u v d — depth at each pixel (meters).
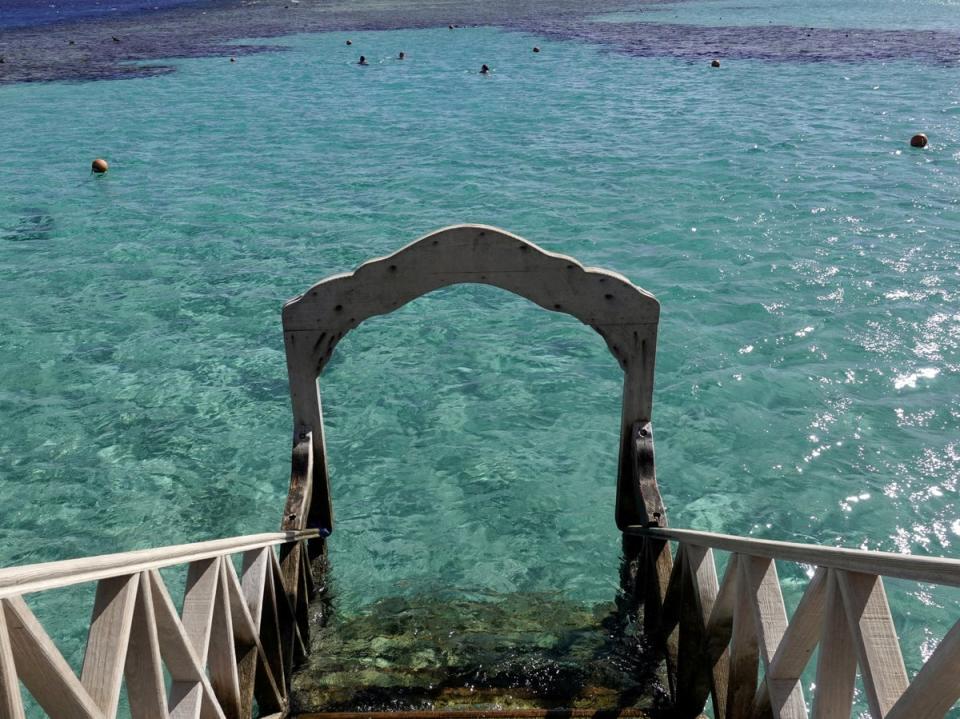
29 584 2.40
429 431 11.42
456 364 13.05
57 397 12.15
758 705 4.23
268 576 6.08
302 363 7.00
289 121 29.97
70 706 2.68
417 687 6.65
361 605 8.24
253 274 16.38
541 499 10.10
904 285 14.99
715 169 22.44
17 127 29.67
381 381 12.58
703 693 5.82
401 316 14.55
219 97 34.59
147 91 36.19
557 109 30.59
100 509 9.95
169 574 8.94
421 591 8.54
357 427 11.51
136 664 3.37
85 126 29.73
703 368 12.58
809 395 11.82
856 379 12.16
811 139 25.14
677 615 6.46
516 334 13.94
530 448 11.06
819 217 18.62
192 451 11.01
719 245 17.16
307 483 7.22
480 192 21.09
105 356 13.29
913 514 9.55
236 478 10.55
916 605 8.01
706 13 60.69
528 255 6.56
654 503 7.07
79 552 9.30
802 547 3.37
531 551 9.23
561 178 22.12
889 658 2.79
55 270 16.64
